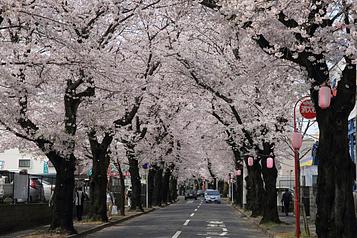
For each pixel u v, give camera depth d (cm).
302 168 5622
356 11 1427
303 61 1614
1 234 2328
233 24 1653
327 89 1485
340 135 1580
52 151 2328
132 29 2986
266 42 1631
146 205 5916
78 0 2272
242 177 5731
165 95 3512
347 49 1384
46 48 2006
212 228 3000
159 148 5309
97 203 3212
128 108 3038
